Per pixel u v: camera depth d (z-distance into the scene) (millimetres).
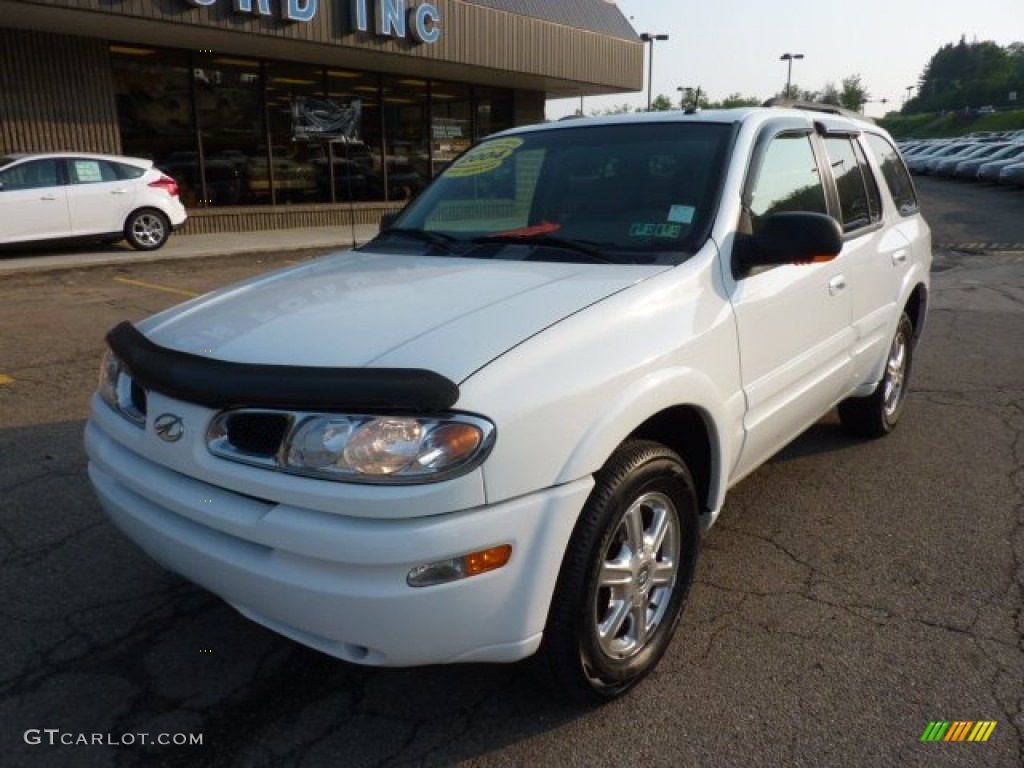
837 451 4871
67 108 14211
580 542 2316
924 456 4789
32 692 2664
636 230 3074
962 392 6145
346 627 2080
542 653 2385
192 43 14898
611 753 2414
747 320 2994
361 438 2025
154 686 2705
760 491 4293
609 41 20734
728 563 3537
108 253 13023
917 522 3928
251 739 2471
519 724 2539
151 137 15445
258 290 2949
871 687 2703
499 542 2113
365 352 2199
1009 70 140000
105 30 13617
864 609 3174
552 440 2197
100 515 3900
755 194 3250
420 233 3557
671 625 2801
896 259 4547
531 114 22500
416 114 19828
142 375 2369
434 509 2021
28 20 12789
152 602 3191
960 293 11070
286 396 2061
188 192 16109
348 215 18797
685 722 2545
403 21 15906
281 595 2129
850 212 4148
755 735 2482
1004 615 3131
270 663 2832
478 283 2711
